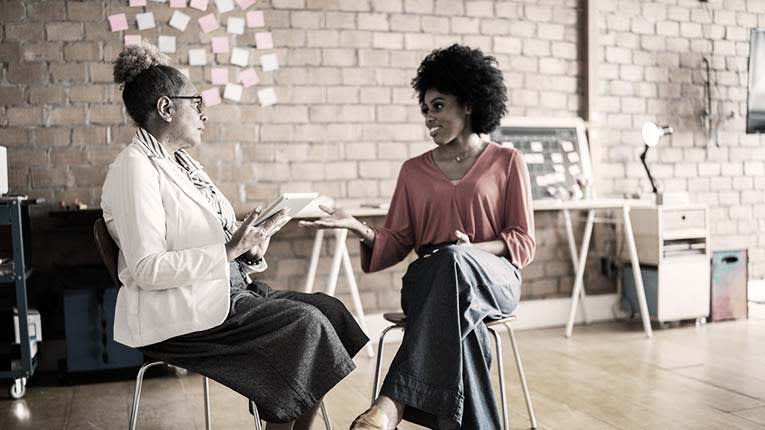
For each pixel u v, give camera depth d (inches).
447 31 171.5
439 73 95.4
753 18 205.6
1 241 140.6
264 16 157.8
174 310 71.8
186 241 74.4
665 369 136.1
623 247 183.2
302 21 160.2
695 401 115.9
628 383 126.9
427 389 78.2
